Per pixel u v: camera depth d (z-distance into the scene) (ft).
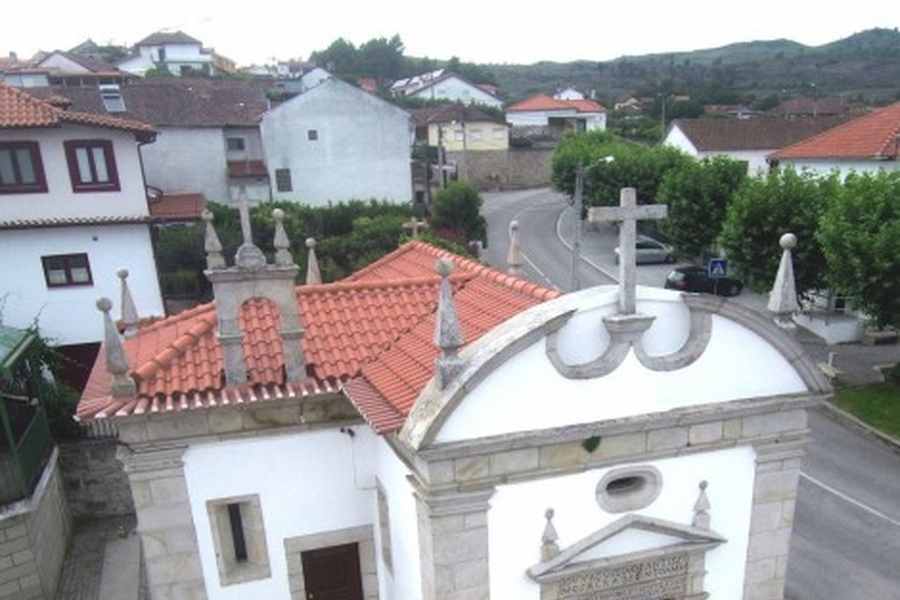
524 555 35.68
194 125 159.12
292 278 38.65
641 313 34.06
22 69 229.25
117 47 394.52
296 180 166.91
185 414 38.55
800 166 130.52
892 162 112.98
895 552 58.54
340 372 40.73
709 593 40.24
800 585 54.60
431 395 32.50
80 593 55.62
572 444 34.73
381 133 169.68
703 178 131.95
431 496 32.96
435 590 34.60
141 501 39.70
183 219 128.67
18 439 54.13
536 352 32.45
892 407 83.15
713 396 36.29
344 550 44.93
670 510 37.99
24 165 85.76
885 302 79.30
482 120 254.68
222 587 42.42
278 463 41.42
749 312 35.12
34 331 66.33
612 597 38.37
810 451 75.97
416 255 62.39
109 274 90.79
